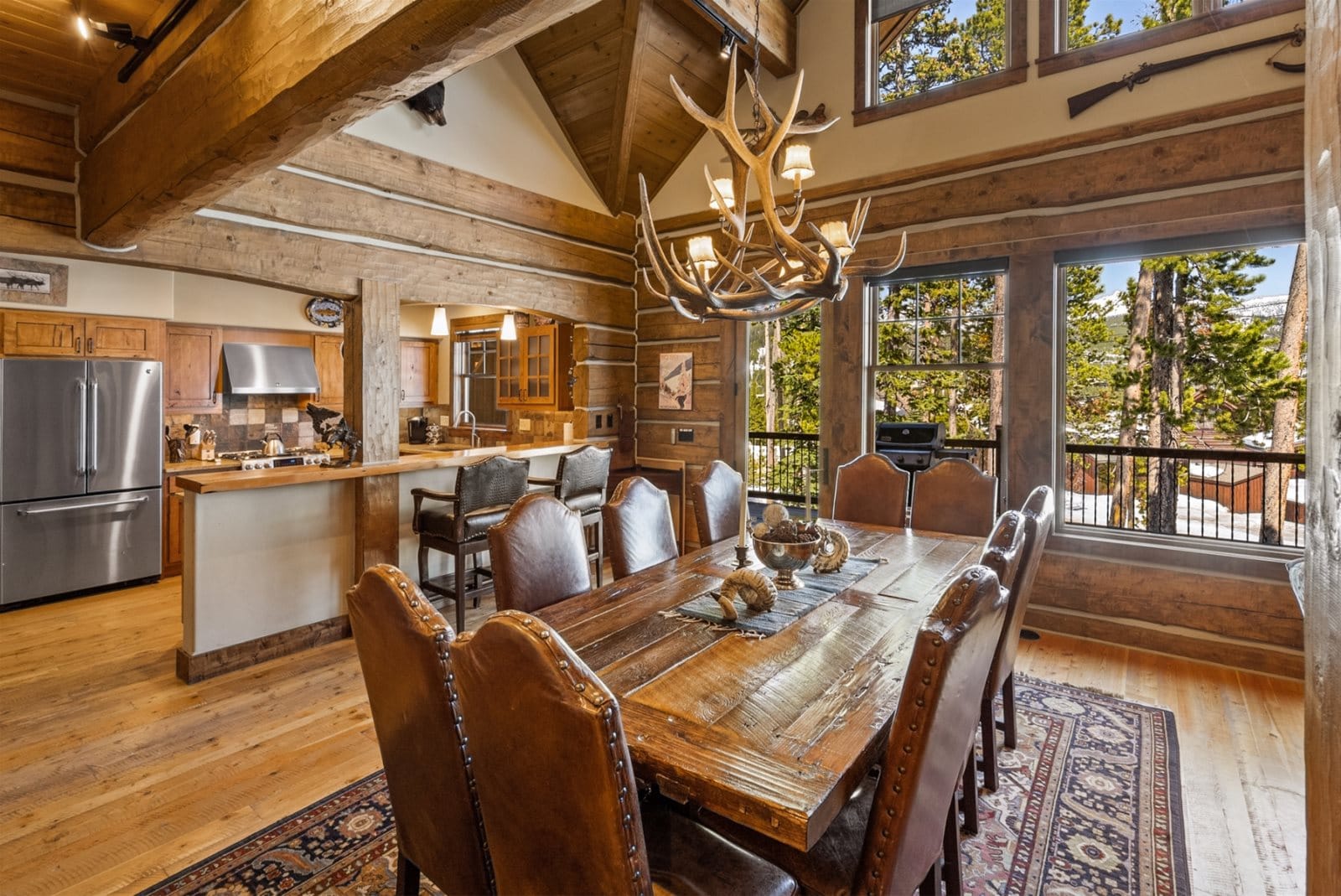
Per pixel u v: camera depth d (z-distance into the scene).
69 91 2.99
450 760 1.35
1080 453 4.25
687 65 4.65
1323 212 0.40
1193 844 2.09
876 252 4.40
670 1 4.19
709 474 3.33
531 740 1.06
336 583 3.76
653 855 1.38
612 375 5.49
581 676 1.01
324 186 3.59
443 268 4.20
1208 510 3.95
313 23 1.65
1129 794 2.35
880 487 3.71
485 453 4.42
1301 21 3.17
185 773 2.44
